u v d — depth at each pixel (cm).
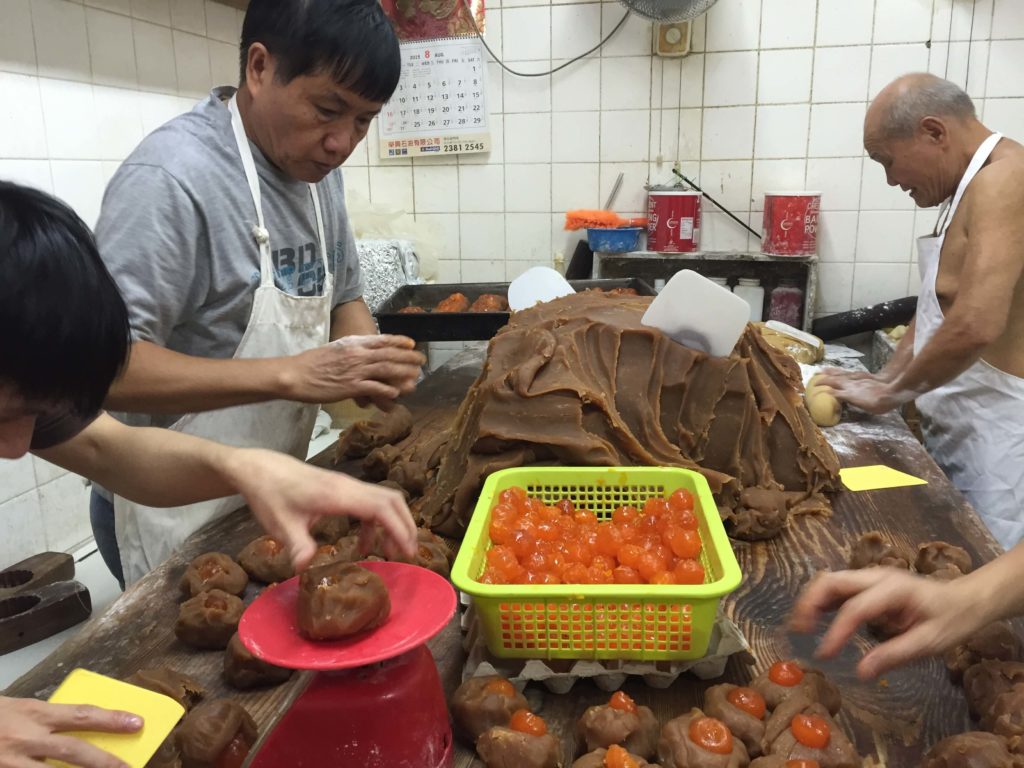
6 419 63
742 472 137
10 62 198
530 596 86
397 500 85
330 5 116
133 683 85
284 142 129
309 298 146
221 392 124
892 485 147
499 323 240
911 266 291
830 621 104
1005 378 184
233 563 113
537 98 302
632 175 304
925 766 76
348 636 74
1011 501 188
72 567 218
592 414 127
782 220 279
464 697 84
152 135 131
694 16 264
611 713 80
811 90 282
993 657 89
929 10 267
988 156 175
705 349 136
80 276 60
